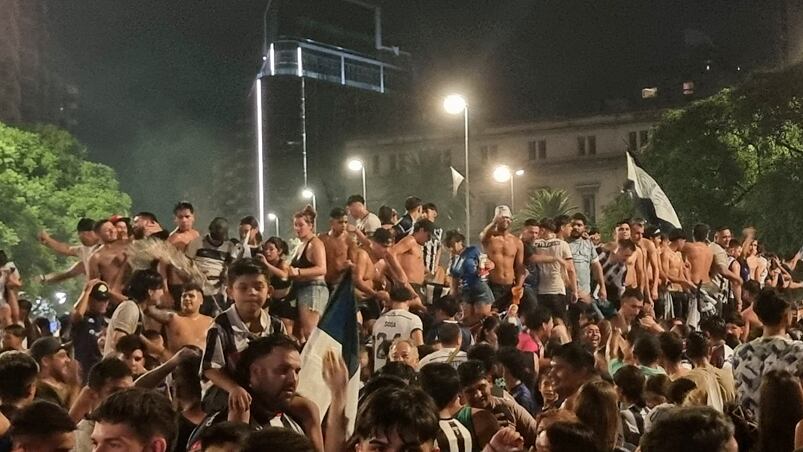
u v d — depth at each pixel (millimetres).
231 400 5660
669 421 4539
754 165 53781
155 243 12555
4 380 7094
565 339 12883
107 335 10148
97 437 4676
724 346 12383
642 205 19562
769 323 8688
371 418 5012
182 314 9977
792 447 6812
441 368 7203
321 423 6086
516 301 16094
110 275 12797
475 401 7555
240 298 6449
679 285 19531
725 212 53844
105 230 12906
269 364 5707
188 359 6695
